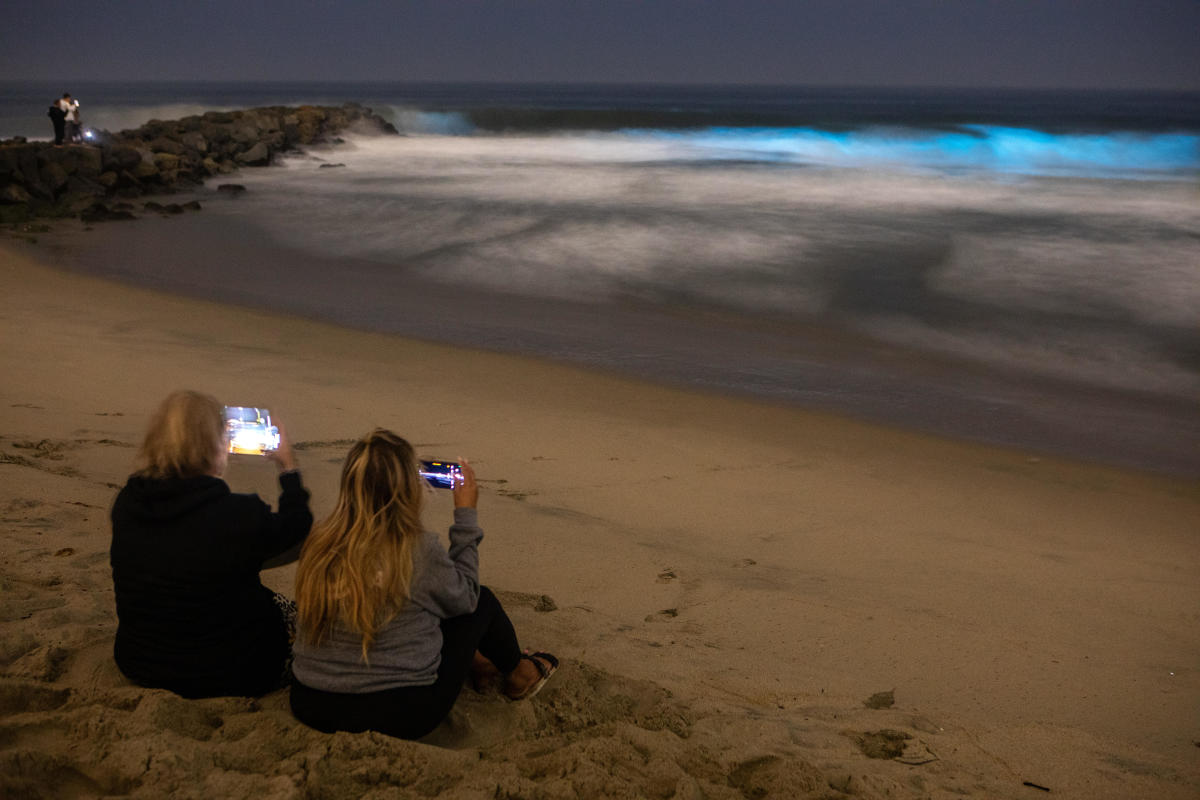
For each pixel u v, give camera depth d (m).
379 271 18.08
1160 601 5.77
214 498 2.83
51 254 18.66
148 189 29.41
